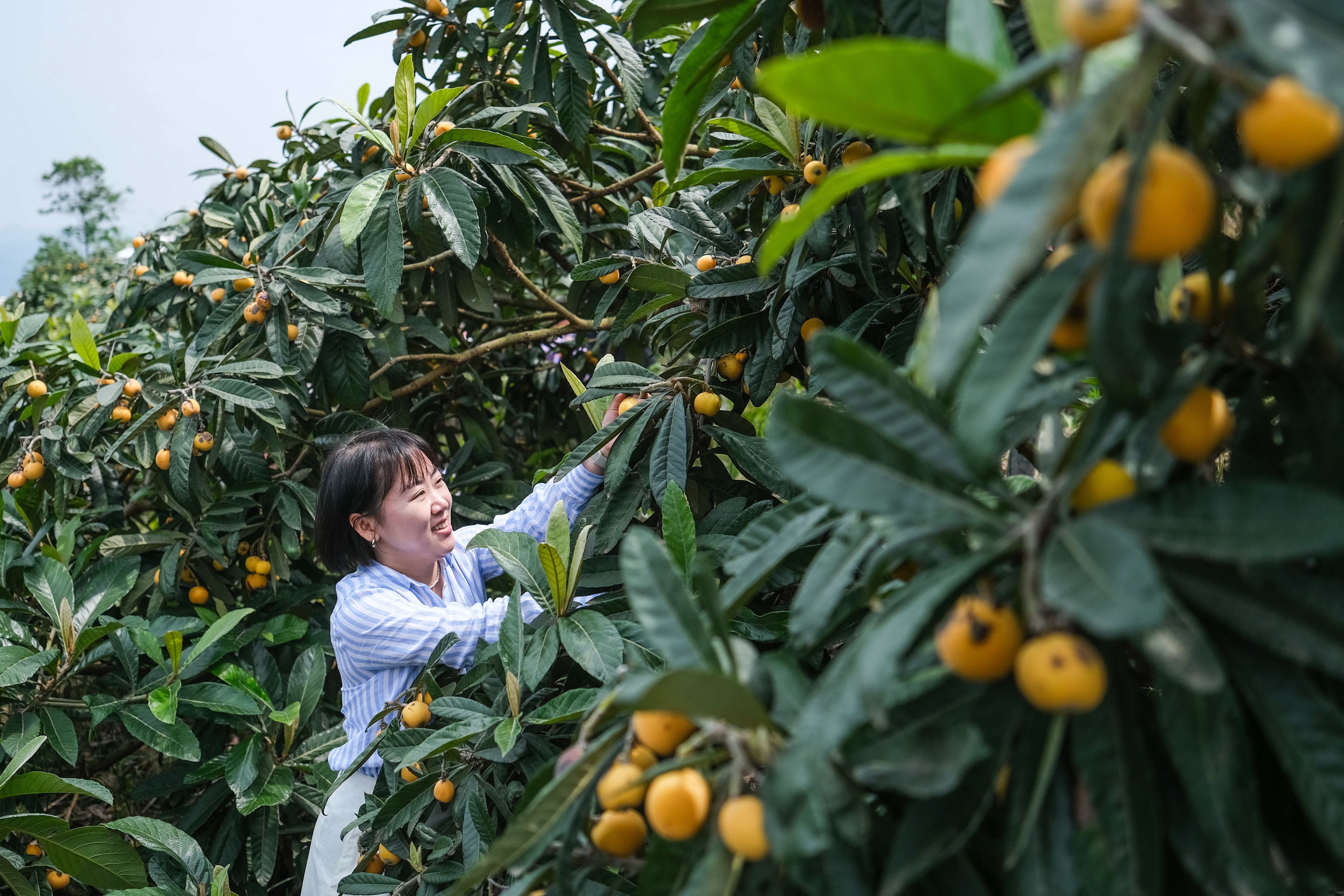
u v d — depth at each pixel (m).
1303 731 0.59
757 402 1.62
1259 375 0.69
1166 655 0.57
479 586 2.39
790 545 0.85
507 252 3.17
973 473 0.55
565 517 1.50
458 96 2.31
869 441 0.64
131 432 2.50
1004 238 0.42
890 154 0.59
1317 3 0.41
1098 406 0.61
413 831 1.66
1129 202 0.44
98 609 2.43
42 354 2.82
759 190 1.78
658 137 3.26
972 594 0.62
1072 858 0.65
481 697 1.83
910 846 0.63
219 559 2.69
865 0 0.90
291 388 2.76
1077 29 0.44
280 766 2.44
